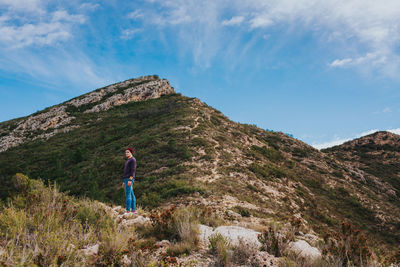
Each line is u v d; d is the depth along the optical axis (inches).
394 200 1432.1
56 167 1155.9
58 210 171.0
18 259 104.8
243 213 467.8
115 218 208.1
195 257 146.6
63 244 119.6
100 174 953.5
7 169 1216.2
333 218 826.8
